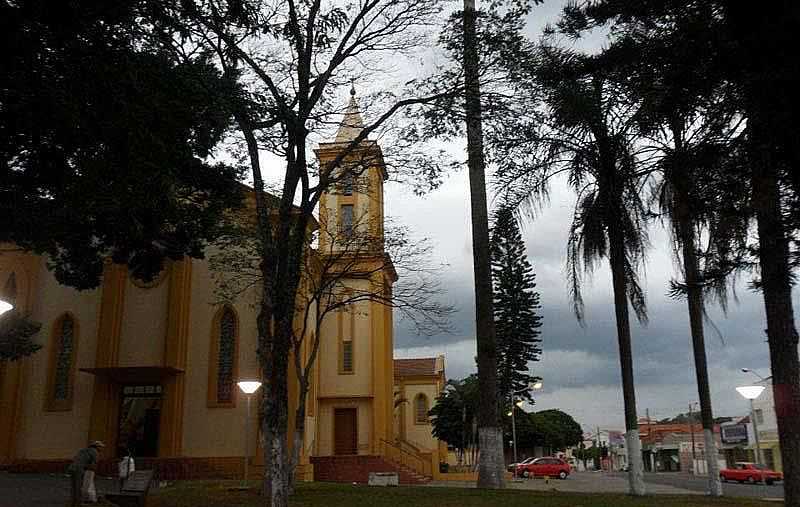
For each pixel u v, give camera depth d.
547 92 13.87
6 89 9.20
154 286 27.89
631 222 15.72
